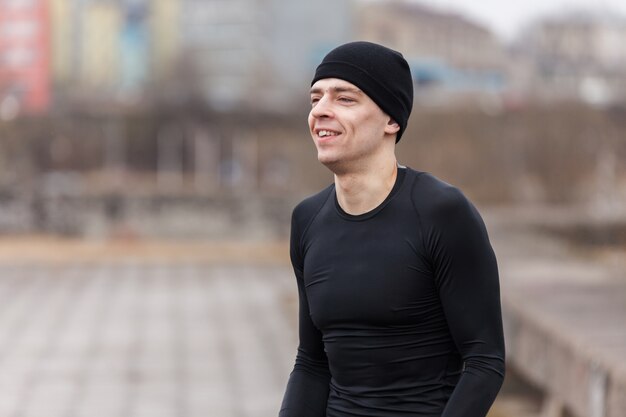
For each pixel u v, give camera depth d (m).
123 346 14.31
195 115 59.78
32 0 93.56
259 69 79.75
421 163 34.22
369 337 3.24
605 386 7.04
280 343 14.70
